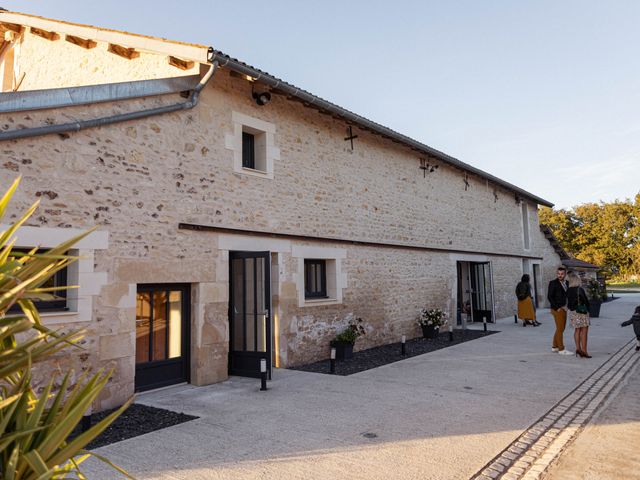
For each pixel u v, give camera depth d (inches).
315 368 275.9
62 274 188.1
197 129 240.7
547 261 756.6
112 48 265.1
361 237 350.3
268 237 274.4
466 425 164.6
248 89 271.9
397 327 382.0
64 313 179.6
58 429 67.1
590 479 122.2
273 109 286.4
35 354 69.1
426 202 438.9
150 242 213.6
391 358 306.8
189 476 123.5
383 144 386.3
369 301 353.4
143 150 214.4
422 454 137.9
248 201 264.4
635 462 132.7
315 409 186.5
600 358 294.4
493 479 121.9
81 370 184.1
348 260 336.8
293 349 283.9
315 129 317.4
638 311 323.0
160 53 241.0
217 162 249.1
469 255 509.7
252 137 285.6
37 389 169.6
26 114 172.7
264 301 251.4
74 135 188.9
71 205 185.6
